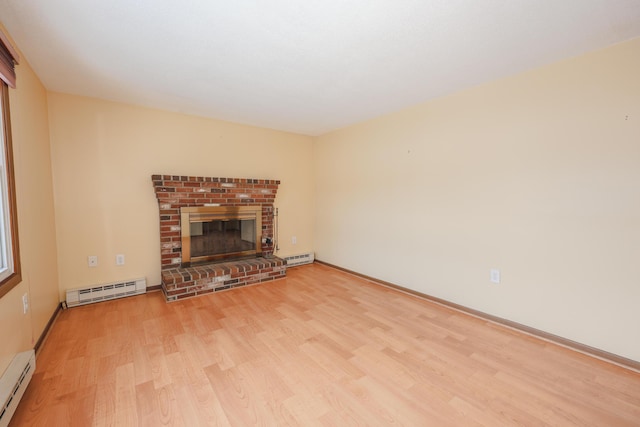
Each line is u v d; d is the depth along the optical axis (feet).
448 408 5.10
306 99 10.03
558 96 7.25
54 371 6.05
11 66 5.51
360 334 7.84
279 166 14.75
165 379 5.84
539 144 7.60
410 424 4.73
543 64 7.41
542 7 5.17
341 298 10.64
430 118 10.20
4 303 5.08
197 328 8.12
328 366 6.34
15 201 5.74
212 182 12.15
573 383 5.82
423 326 8.36
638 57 6.15
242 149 13.37
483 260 8.87
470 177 9.11
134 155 10.68
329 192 15.15
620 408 5.12
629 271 6.37
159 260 11.39
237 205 12.98
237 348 7.06
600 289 6.75
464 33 6.02
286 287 11.89
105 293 10.01
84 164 9.73
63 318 8.64
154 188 10.98
